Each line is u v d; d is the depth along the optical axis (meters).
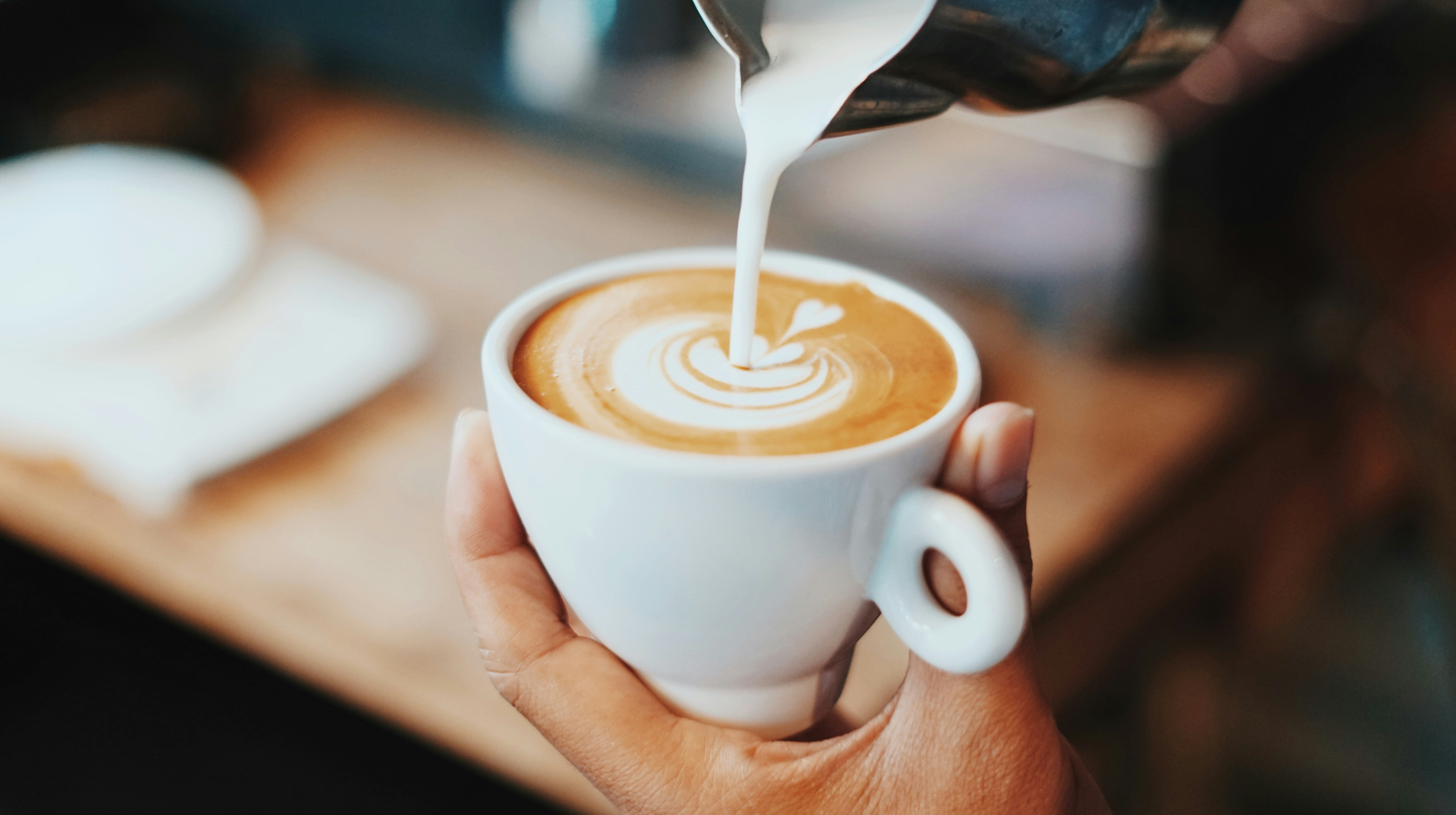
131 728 0.62
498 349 0.37
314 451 0.55
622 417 0.36
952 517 0.33
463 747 0.45
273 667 0.49
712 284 0.41
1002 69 0.36
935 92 0.36
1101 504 0.52
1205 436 0.56
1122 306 0.60
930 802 0.35
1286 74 0.60
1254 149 0.59
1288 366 0.66
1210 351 0.62
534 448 0.34
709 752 0.37
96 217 0.65
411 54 0.86
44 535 0.51
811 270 0.42
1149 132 0.57
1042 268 0.62
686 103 0.77
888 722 0.36
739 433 0.36
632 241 0.73
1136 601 0.54
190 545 0.51
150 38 0.84
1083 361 0.61
